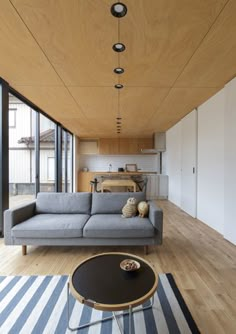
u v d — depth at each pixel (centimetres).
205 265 229
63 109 425
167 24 172
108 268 151
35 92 330
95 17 165
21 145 433
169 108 421
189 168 463
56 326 141
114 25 173
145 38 191
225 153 305
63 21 169
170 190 651
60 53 217
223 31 181
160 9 156
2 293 177
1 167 284
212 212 360
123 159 827
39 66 246
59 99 363
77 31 181
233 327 141
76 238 245
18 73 264
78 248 274
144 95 344
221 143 328
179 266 226
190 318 149
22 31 182
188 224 384
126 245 264
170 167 651
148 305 161
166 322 145
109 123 563
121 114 466
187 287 187
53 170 542
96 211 303
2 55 221
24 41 196
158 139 719
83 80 284
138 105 399
